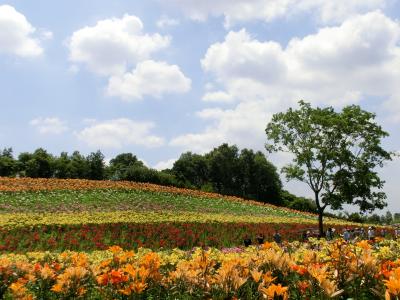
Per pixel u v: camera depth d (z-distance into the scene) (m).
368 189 33.22
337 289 4.36
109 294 5.05
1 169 79.44
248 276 4.88
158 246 24.97
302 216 52.22
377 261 4.62
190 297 4.87
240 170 92.31
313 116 34.47
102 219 29.88
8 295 5.84
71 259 7.16
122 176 72.00
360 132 33.72
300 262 5.88
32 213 33.94
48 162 80.56
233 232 31.08
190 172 94.25
